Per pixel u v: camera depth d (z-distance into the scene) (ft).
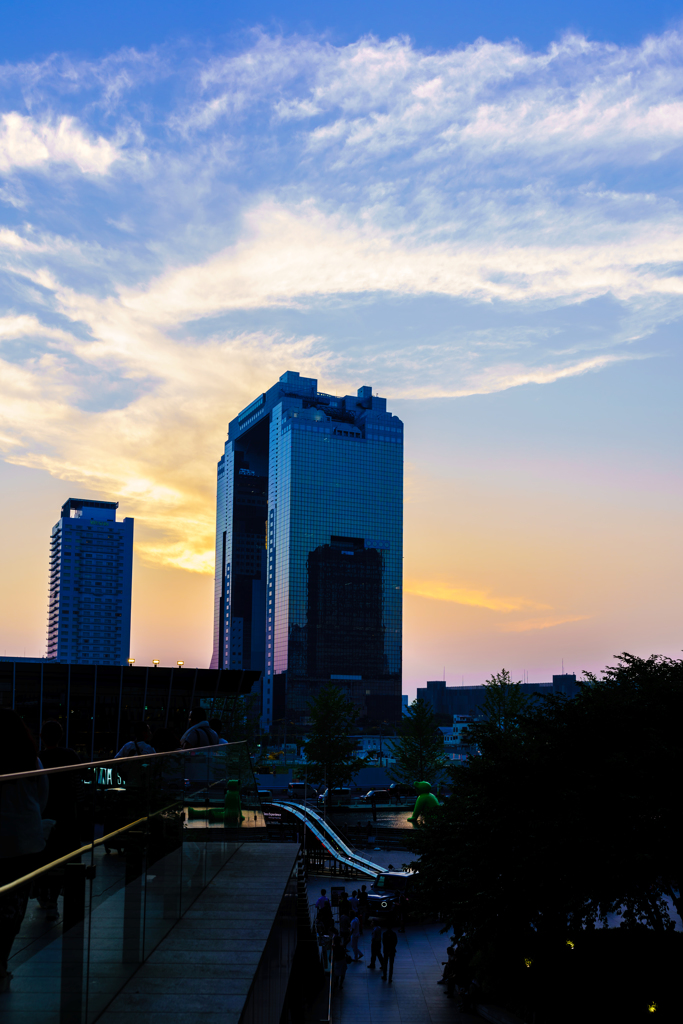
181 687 196.65
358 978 101.86
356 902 131.34
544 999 79.30
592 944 84.94
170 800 25.13
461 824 89.66
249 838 46.91
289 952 37.55
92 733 186.09
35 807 13.29
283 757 604.08
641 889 73.51
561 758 80.28
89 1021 16.31
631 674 87.15
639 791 73.26
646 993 74.59
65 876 14.88
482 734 92.68
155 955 22.41
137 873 20.70
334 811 340.80
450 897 90.99
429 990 96.32
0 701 181.37
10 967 12.27
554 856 72.43
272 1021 26.96
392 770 290.97
